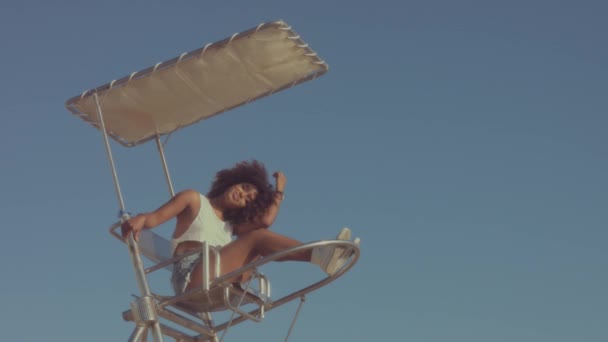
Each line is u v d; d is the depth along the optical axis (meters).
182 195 5.09
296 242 4.91
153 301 4.76
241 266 4.95
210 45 5.11
